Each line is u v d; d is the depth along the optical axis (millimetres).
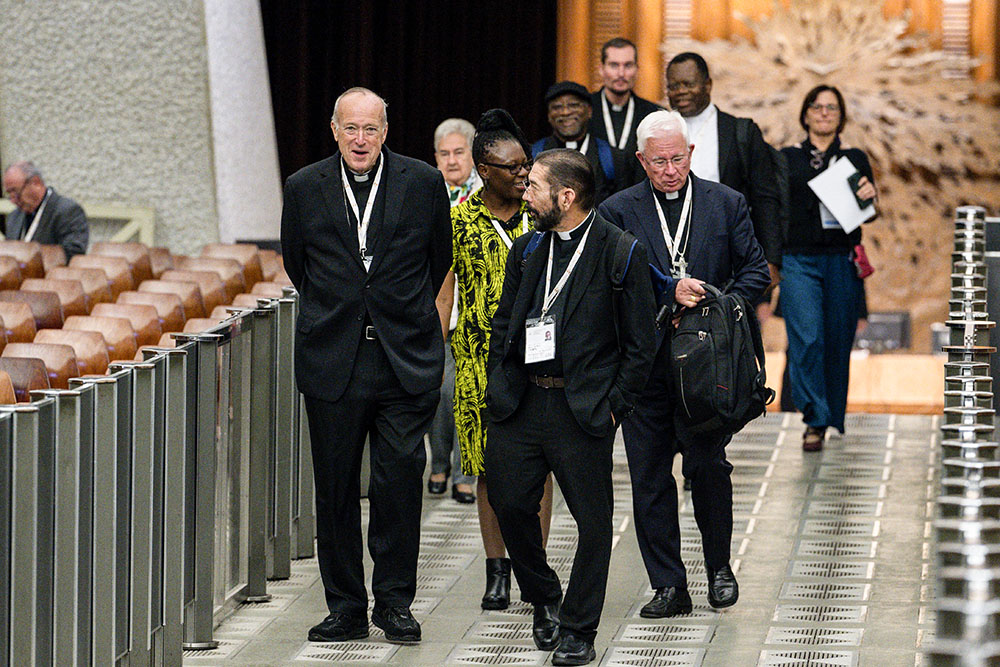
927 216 39938
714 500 15172
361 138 13867
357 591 14570
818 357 23656
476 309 15375
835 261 23734
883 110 39719
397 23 38062
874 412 31234
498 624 15078
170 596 13305
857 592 16125
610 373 13312
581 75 39562
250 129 37438
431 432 21266
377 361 14078
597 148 19094
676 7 39688
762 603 15711
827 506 20266
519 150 15117
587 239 13328
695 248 15078
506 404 13469
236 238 33531
